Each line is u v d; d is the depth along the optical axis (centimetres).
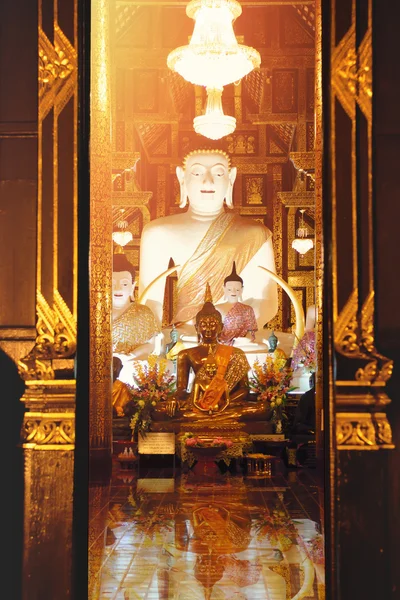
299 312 1563
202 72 1166
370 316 388
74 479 387
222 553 584
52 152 396
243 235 1628
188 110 1691
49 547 385
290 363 1466
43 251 394
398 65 399
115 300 1545
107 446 984
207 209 1634
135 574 526
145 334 1494
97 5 986
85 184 402
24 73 406
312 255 1666
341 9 396
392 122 398
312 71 1507
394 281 394
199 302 1608
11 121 404
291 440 1174
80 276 396
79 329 393
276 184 1677
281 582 508
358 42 396
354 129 392
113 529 671
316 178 1000
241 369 1223
